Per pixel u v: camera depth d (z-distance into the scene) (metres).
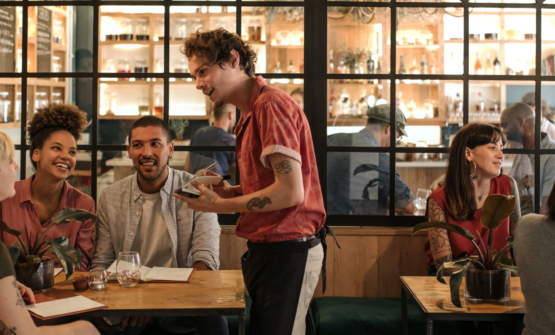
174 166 2.92
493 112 3.18
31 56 2.90
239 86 1.57
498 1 2.75
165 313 1.40
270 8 3.00
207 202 1.45
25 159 2.74
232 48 1.53
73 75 2.75
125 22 3.30
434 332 2.10
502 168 2.73
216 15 3.02
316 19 2.68
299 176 1.41
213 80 1.53
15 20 2.80
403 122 2.81
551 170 2.72
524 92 3.04
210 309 1.40
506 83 3.12
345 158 2.69
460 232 1.57
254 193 1.42
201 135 2.96
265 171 1.50
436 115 2.96
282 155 1.39
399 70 2.98
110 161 2.91
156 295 1.52
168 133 2.14
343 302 2.35
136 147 2.06
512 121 2.73
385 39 2.77
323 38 2.68
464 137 2.18
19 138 2.81
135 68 3.36
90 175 2.89
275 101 1.45
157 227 2.12
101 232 2.13
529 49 2.97
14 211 2.00
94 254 2.10
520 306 1.50
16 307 1.19
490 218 1.54
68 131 2.07
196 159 2.88
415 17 2.91
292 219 1.49
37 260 1.55
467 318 1.44
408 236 2.51
